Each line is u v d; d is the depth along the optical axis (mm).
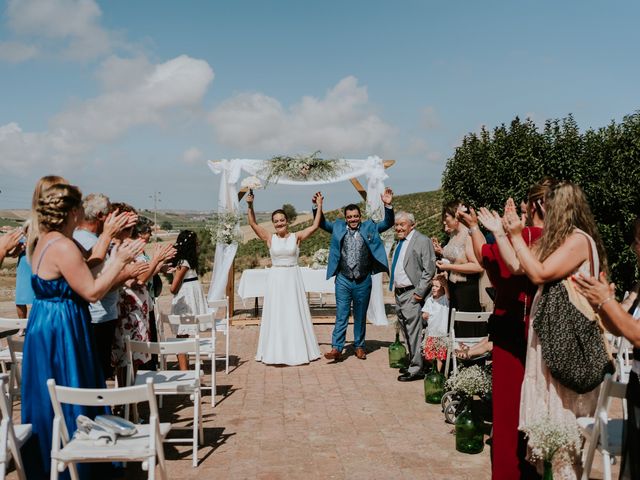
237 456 5039
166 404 6695
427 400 6566
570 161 12266
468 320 5988
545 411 3531
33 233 3936
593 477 4449
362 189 12180
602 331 3459
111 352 5457
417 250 7328
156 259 5742
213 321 6574
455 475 4559
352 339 10711
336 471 4668
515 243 3457
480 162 13766
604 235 11297
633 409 2852
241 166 11766
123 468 4539
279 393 7113
